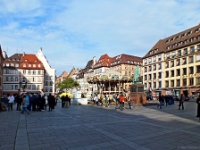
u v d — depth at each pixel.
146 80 68.69
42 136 8.02
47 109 21.33
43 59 80.81
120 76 30.31
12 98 21.06
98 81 31.47
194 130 9.20
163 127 9.96
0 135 8.22
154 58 65.75
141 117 13.97
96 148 6.36
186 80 53.06
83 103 30.31
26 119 13.05
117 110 19.69
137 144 6.83
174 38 62.38
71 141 7.22
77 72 117.44
